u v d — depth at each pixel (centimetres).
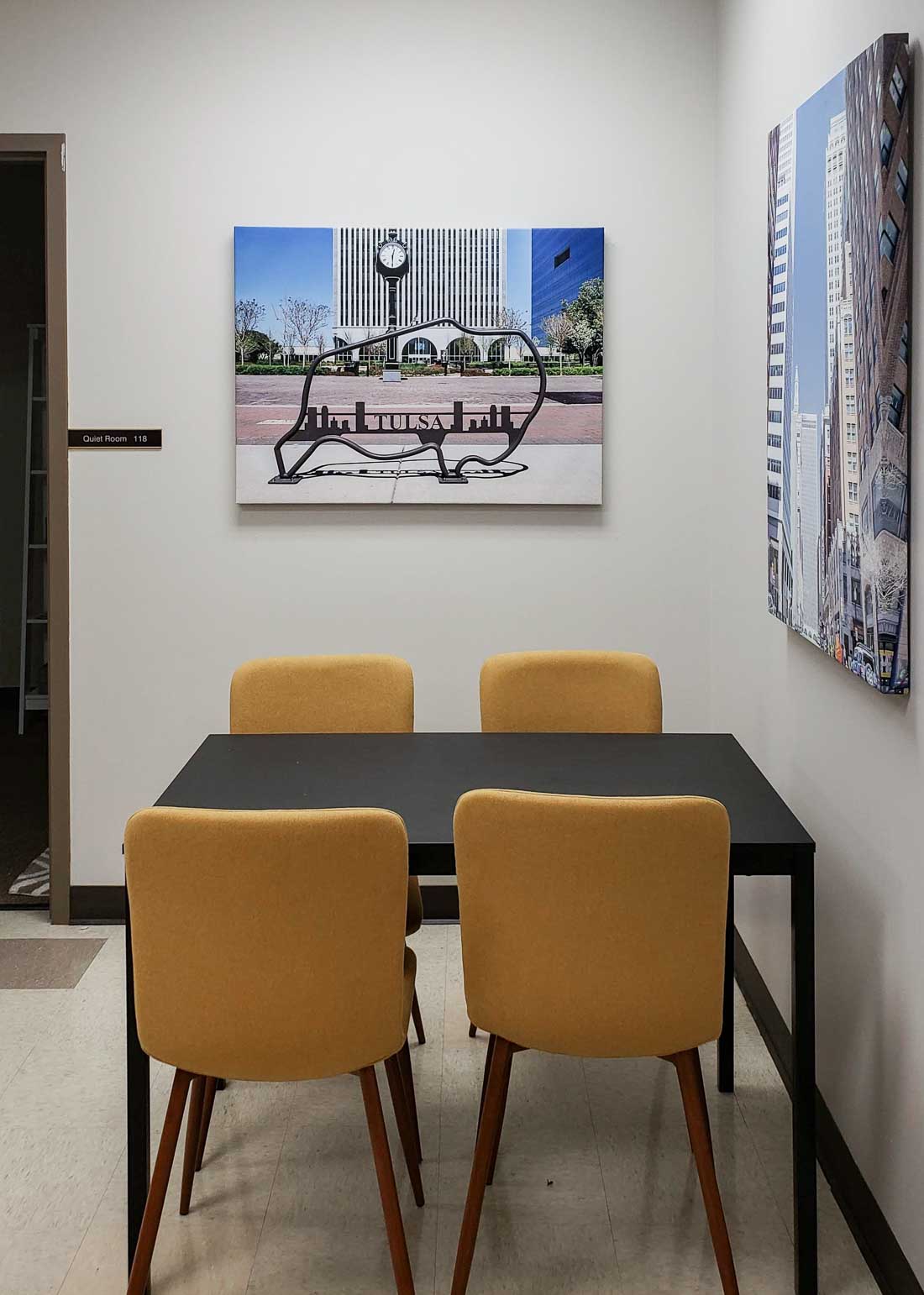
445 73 371
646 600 387
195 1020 201
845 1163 243
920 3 194
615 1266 221
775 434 286
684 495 383
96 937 378
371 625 387
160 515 382
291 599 386
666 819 194
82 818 389
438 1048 304
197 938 196
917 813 202
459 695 390
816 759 267
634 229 375
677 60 370
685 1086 210
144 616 385
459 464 379
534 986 205
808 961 213
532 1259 223
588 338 375
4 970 353
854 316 217
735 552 350
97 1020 321
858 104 213
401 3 368
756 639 325
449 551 385
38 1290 215
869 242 206
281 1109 277
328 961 197
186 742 388
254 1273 220
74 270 374
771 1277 219
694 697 390
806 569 257
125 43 367
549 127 372
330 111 371
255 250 370
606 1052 207
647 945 200
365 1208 239
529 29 370
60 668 386
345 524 383
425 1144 261
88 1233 232
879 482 201
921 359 195
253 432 376
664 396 380
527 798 196
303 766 264
